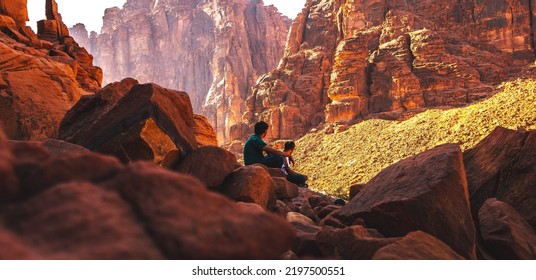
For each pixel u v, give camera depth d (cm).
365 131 6600
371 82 7294
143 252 131
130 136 447
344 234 300
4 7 1983
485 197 452
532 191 425
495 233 369
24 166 153
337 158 6253
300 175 1012
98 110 582
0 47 1080
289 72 8725
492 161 469
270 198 527
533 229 404
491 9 7425
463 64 6769
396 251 228
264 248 158
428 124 5956
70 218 131
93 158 162
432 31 7131
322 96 8225
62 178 150
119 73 17362
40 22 2447
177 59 16788
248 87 14262
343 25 8544
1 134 158
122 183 151
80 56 2230
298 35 9350
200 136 1502
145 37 17238
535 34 7125
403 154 5547
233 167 520
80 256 121
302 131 7875
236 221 157
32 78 1113
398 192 387
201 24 16450
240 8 15700
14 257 111
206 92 15688
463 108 6053
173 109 517
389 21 7775
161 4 18175
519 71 6856
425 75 6900
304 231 408
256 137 857
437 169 373
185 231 142
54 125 1064
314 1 9694
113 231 132
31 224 128
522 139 455
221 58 14525
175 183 156
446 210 350
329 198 883
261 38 15538
